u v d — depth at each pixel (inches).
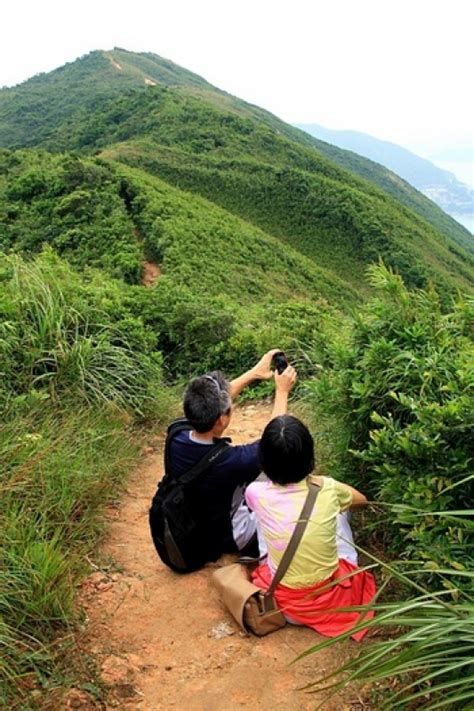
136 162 2401.6
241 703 85.5
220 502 114.7
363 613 82.8
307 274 1711.4
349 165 4635.8
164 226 1450.5
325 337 252.7
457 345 118.9
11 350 179.3
